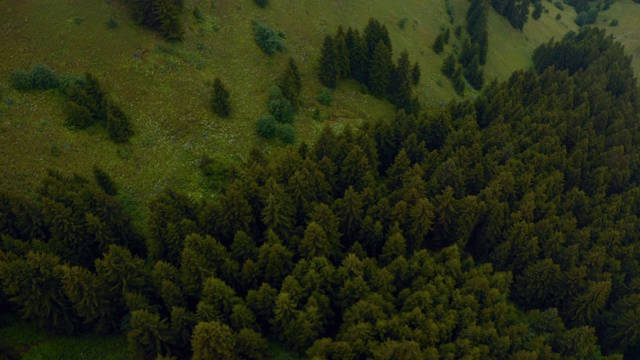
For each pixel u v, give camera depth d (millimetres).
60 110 63438
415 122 80375
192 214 56125
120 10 75500
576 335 50406
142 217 58906
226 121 73062
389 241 58281
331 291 52719
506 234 65375
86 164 60438
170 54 75688
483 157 76438
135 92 69625
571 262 60188
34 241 48250
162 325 45094
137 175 62406
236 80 79438
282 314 47688
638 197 75000
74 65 68062
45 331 49281
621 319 55594
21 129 59656
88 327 50438
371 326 47000
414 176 67000
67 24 71000
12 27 68000
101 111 65062
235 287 52719
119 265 47031
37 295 45219
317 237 53156
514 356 48000
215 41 82250
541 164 77188
